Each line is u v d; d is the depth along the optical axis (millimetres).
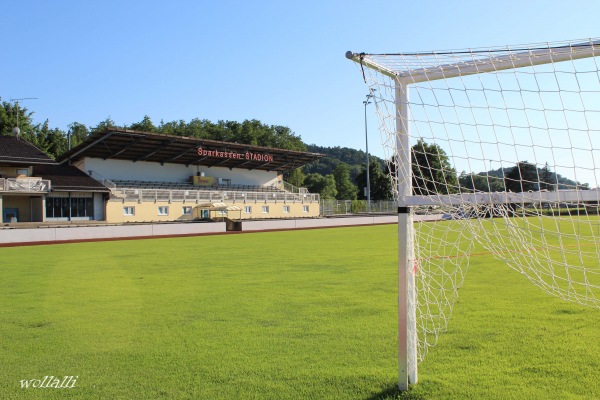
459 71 3873
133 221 41219
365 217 44281
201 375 4359
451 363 4535
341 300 7543
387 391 3912
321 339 5398
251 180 55812
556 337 5297
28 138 56469
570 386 3947
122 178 45406
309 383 4117
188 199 44969
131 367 4602
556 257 11266
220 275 10773
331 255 14914
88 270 12188
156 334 5738
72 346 5301
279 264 12688
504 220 4062
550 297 7477
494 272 10148
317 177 96500
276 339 5434
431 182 3926
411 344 4008
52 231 26094
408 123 3967
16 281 10273
